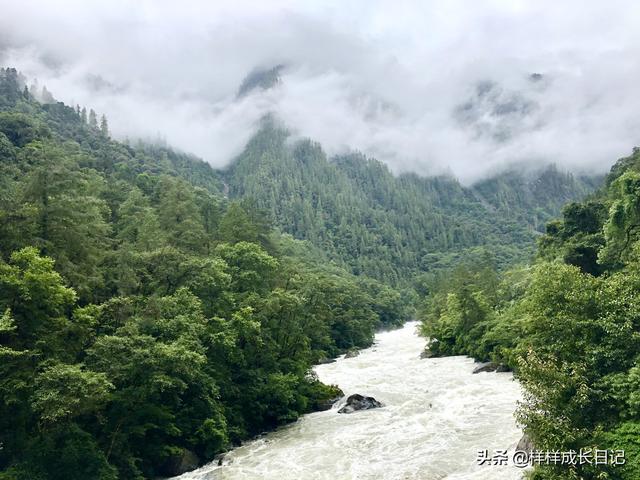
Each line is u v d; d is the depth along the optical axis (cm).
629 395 2311
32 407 2433
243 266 5319
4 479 2488
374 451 3312
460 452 3067
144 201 7444
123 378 2986
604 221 5866
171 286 4266
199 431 3503
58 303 2909
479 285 9819
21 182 5244
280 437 3909
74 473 2717
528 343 3262
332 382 5772
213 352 4025
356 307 11181
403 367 6869
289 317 5088
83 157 10625
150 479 3150
